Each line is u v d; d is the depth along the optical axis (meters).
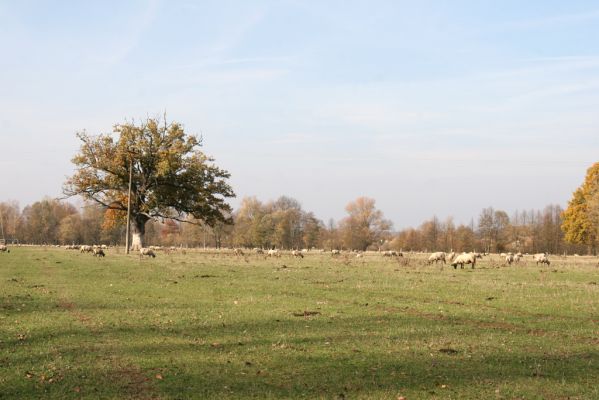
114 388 9.84
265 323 16.19
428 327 15.75
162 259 48.56
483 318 17.45
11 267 37.16
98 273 32.72
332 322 16.45
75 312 17.94
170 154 65.56
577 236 93.81
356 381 10.34
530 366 11.49
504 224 122.38
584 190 92.12
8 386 9.89
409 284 27.20
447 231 121.94
